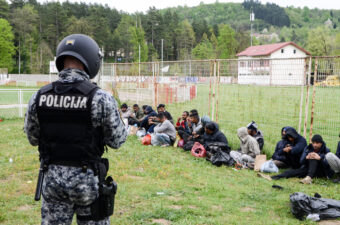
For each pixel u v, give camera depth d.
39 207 4.50
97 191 2.22
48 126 2.18
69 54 2.29
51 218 2.22
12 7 81.12
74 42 2.34
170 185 5.50
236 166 6.91
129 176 6.04
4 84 42.00
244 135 7.40
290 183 5.93
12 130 10.90
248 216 4.32
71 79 2.24
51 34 74.31
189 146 8.17
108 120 2.20
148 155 7.65
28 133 2.31
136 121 11.12
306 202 4.29
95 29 78.00
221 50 90.12
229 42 91.88
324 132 9.26
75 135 2.14
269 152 7.64
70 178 2.14
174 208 4.49
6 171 6.14
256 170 6.75
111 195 2.28
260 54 56.97
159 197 4.91
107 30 82.19
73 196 2.16
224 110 10.77
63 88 2.20
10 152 7.72
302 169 6.32
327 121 8.70
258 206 4.71
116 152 7.91
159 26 96.38
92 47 2.41
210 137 7.79
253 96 10.59
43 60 68.69
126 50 89.44
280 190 5.50
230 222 4.05
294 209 4.34
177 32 98.81
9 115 14.52
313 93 7.20
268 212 4.49
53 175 2.16
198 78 10.33
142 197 4.89
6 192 5.02
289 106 10.91
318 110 8.14
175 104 11.48
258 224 4.04
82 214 2.26
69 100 2.16
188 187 5.46
